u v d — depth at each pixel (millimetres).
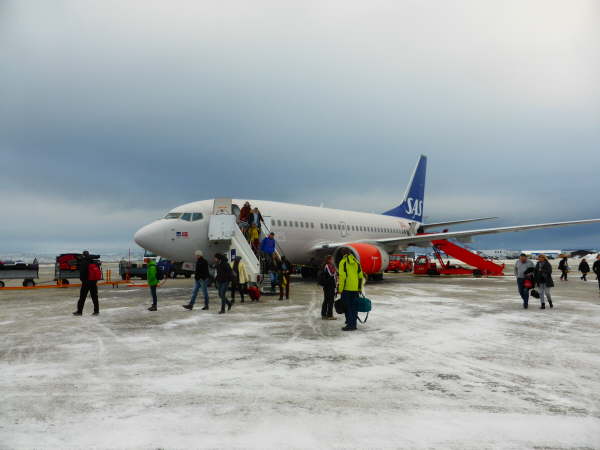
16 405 4473
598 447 3506
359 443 3582
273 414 4211
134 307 12914
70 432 3799
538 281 12234
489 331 8680
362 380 5328
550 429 3857
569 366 6008
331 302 10344
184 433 3777
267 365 6047
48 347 7289
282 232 21078
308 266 24781
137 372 5711
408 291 18062
